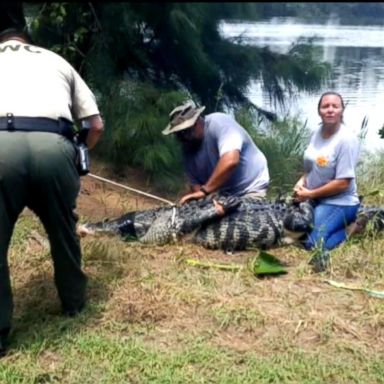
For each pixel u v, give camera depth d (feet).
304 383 11.10
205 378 11.22
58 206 12.28
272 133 29.25
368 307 13.53
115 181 25.76
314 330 12.67
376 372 11.44
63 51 25.84
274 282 14.73
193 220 16.79
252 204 17.07
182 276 14.84
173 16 25.49
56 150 11.94
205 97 28.94
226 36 28.89
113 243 16.17
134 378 11.31
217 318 12.96
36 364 11.70
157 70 28.22
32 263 15.52
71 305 13.17
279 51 29.71
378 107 35.53
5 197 11.87
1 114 11.88
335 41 36.29
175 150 26.27
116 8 25.58
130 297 13.76
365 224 17.26
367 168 25.86
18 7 13.15
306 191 17.11
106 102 26.45
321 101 16.70
